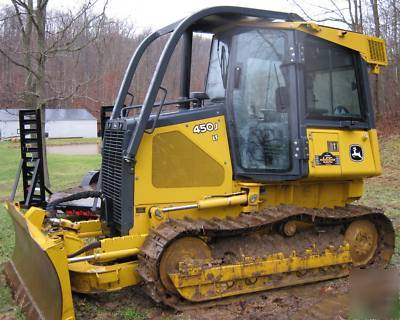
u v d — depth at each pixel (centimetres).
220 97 575
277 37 561
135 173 525
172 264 503
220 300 524
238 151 559
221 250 543
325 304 519
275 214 547
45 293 476
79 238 560
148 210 532
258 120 562
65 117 6378
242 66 559
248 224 528
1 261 675
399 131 2159
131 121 526
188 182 546
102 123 768
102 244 507
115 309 516
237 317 491
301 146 548
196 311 505
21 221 527
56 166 2262
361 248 629
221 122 560
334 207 631
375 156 617
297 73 553
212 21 579
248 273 530
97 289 506
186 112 549
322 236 603
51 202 681
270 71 564
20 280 554
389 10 2395
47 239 461
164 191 537
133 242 518
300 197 611
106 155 569
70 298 450
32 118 696
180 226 505
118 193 533
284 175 562
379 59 634
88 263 520
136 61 602
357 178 620
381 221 639
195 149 548
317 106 571
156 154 533
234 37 562
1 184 1702
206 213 557
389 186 1352
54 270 443
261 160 563
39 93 1141
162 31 600
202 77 654
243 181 564
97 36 1166
